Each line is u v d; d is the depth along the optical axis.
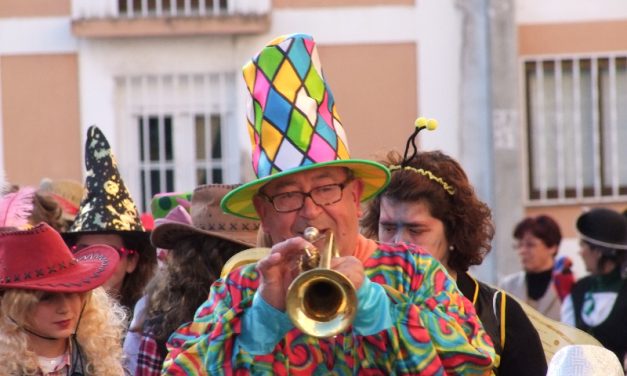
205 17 29.08
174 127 29.77
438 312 8.68
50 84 29.64
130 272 14.91
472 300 11.05
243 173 29.53
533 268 21.56
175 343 8.96
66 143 29.64
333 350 8.66
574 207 29.88
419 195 11.34
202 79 29.70
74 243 14.80
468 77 29.19
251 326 8.48
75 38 29.66
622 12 29.61
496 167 28.95
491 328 10.84
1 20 29.55
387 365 8.51
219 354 8.59
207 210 12.34
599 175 29.86
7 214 13.43
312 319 7.96
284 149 8.75
